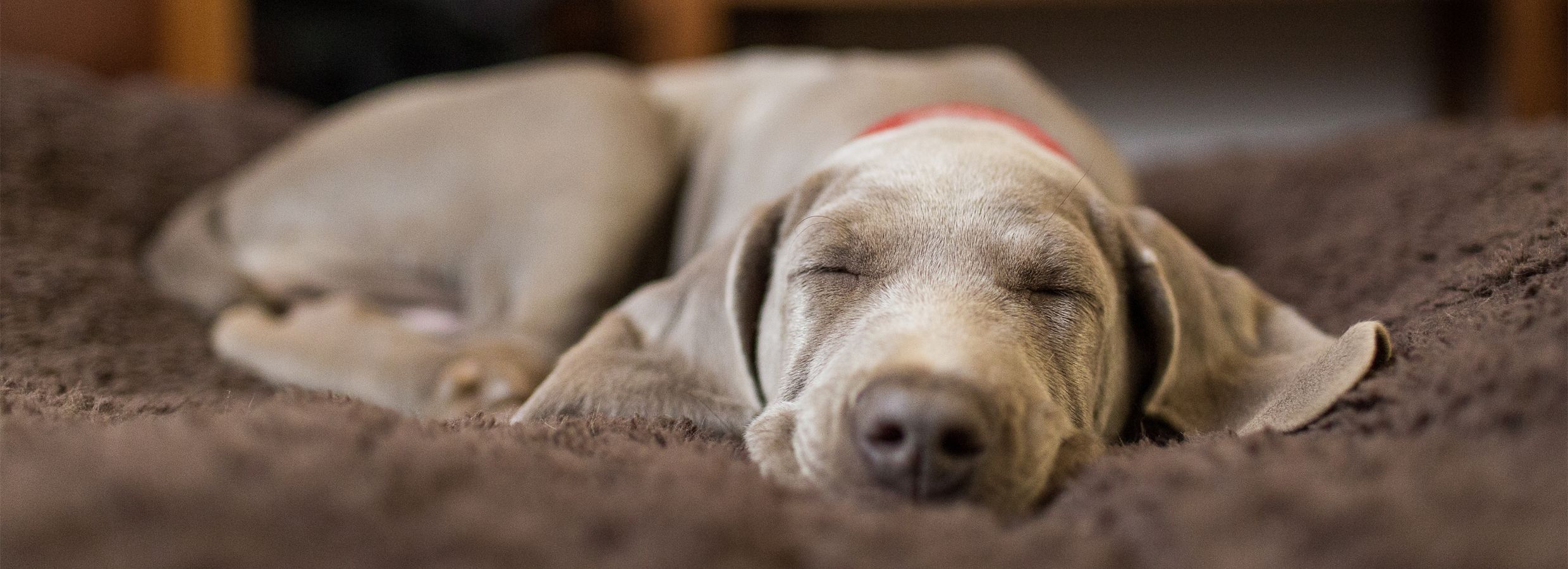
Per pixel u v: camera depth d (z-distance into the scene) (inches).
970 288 16.5
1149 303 18.2
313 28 41.6
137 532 11.3
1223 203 29.9
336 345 24.5
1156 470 13.5
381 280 28.1
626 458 14.4
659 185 26.8
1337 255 23.8
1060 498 14.4
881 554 12.1
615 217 25.8
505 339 24.7
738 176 26.4
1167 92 50.4
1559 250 17.2
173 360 23.9
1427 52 50.3
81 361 22.0
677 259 27.5
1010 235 17.1
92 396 18.1
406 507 11.9
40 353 22.0
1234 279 19.2
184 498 11.6
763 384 18.4
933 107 22.7
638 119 27.3
